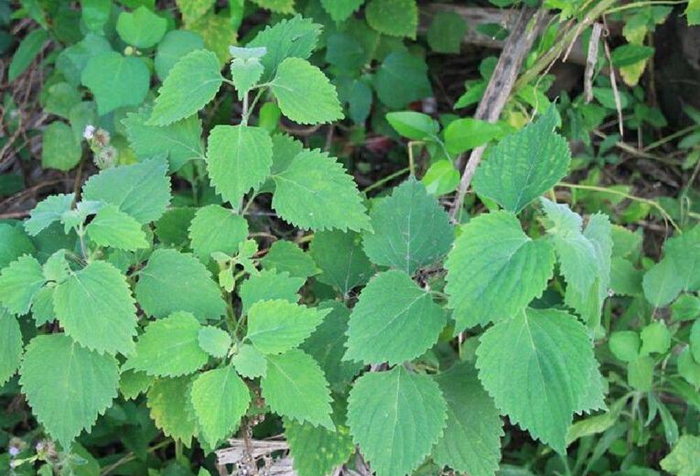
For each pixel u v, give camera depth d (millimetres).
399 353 1027
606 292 1114
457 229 1226
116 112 1302
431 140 1299
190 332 1037
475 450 1062
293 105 1083
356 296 1153
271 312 1039
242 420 1104
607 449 1300
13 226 1152
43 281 1028
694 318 1236
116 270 1018
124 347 1009
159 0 1481
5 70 1519
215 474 1243
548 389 1002
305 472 1076
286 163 1124
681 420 1296
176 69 1099
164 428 1099
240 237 1094
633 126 1481
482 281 1002
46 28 1414
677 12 1414
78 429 1028
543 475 1285
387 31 1408
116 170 1098
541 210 1320
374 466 1031
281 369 1033
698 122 1441
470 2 1501
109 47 1305
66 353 1030
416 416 1036
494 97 1309
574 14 1272
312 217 1080
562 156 1029
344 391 1104
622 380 1265
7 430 1282
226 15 1389
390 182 1470
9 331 1046
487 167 1048
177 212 1146
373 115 1478
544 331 1011
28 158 1475
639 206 1402
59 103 1352
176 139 1126
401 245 1103
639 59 1366
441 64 1548
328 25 1404
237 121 1468
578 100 1387
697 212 1425
